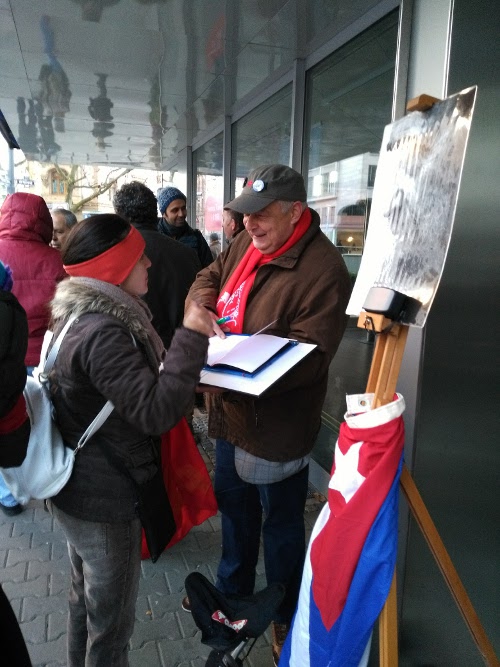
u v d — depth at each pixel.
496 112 1.50
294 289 1.53
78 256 1.23
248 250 1.74
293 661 1.34
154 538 1.33
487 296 1.58
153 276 2.52
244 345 1.44
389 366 1.12
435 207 1.02
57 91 4.45
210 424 1.81
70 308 1.22
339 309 1.50
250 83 3.90
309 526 2.67
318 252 1.55
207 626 1.68
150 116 5.09
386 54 2.50
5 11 2.90
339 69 2.97
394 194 1.17
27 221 2.39
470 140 1.47
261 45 3.13
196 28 2.96
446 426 1.61
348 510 1.14
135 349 1.19
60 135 6.35
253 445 1.62
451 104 1.01
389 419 1.11
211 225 5.76
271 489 1.67
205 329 1.18
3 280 1.06
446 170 1.00
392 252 1.14
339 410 3.07
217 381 1.31
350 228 2.94
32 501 2.87
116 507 1.27
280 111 3.81
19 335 1.03
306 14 2.67
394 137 1.19
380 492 1.12
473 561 1.72
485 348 1.61
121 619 1.36
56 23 3.05
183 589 2.20
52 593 2.14
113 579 1.31
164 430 1.16
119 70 3.81
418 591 1.67
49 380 1.27
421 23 1.56
